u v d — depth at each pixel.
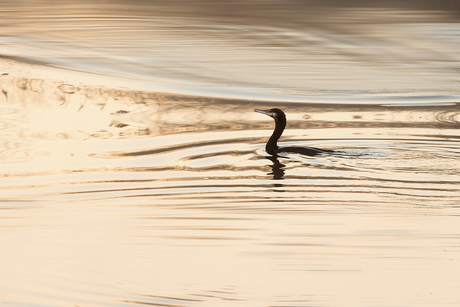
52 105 51.59
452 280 22.39
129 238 26.27
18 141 42.22
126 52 72.31
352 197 31.66
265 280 22.33
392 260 24.08
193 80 61.69
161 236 26.53
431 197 31.64
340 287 21.78
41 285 21.94
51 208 29.98
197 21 95.31
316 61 71.88
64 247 25.31
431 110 53.72
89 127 46.19
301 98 57.06
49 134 44.12
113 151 40.41
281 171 36.22
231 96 56.91
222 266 23.47
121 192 32.47
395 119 50.44
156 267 23.41
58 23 89.81
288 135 45.41
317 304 20.56
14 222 28.12
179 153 40.06
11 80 58.00
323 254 24.61
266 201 31.11
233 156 39.50
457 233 26.89
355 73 67.00
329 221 28.38
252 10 108.44
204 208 30.14
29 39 77.12
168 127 46.88
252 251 24.97
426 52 77.69
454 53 77.19
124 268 23.28
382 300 20.84
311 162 38.09
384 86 62.00
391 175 35.44
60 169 36.34
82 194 32.06
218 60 70.38
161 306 20.30
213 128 46.97
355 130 46.88
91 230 27.20
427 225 27.84
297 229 27.36
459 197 31.61
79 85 57.81
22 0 114.00
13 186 33.19
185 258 24.22
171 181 34.31
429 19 99.88
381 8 112.00
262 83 61.69
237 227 27.58
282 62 70.62
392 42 83.25
